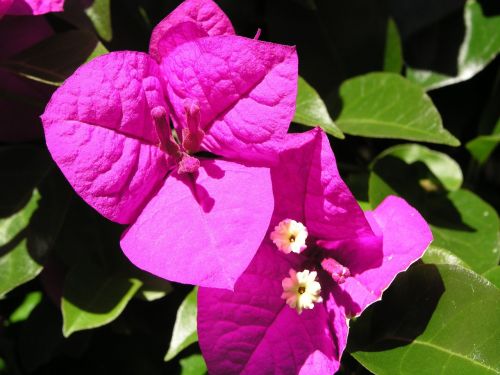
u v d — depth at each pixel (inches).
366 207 5.7
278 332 4.8
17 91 5.6
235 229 4.4
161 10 6.0
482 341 4.6
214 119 4.8
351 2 6.4
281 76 4.4
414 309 4.9
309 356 4.8
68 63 5.2
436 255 5.1
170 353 5.2
